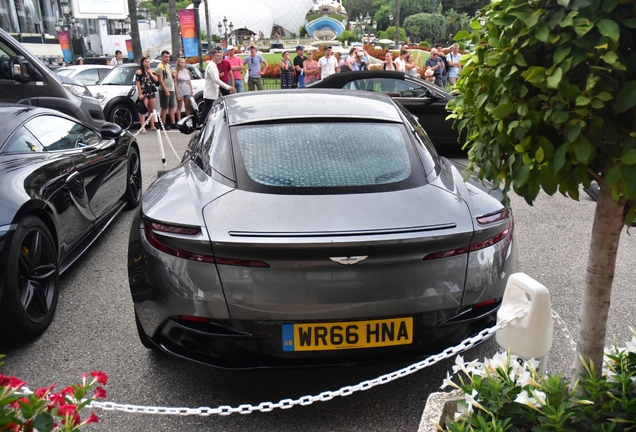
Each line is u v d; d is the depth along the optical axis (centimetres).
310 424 261
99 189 496
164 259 258
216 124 342
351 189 276
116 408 199
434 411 190
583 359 180
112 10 3738
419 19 8831
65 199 406
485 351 318
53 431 150
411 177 290
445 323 258
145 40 6562
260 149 304
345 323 247
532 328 189
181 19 2303
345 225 250
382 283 246
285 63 1641
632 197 140
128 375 305
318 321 246
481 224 264
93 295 412
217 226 253
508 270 274
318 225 249
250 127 323
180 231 256
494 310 269
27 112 433
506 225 280
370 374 302
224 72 1457
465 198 283
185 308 252
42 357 325
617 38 128
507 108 150
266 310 244
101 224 510
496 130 159
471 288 258
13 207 326
